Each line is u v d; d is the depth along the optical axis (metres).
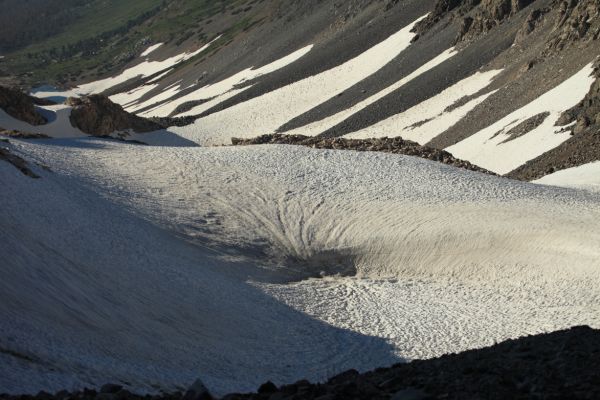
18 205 29.30
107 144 52.88
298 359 26.50
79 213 32.69
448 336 29.41
